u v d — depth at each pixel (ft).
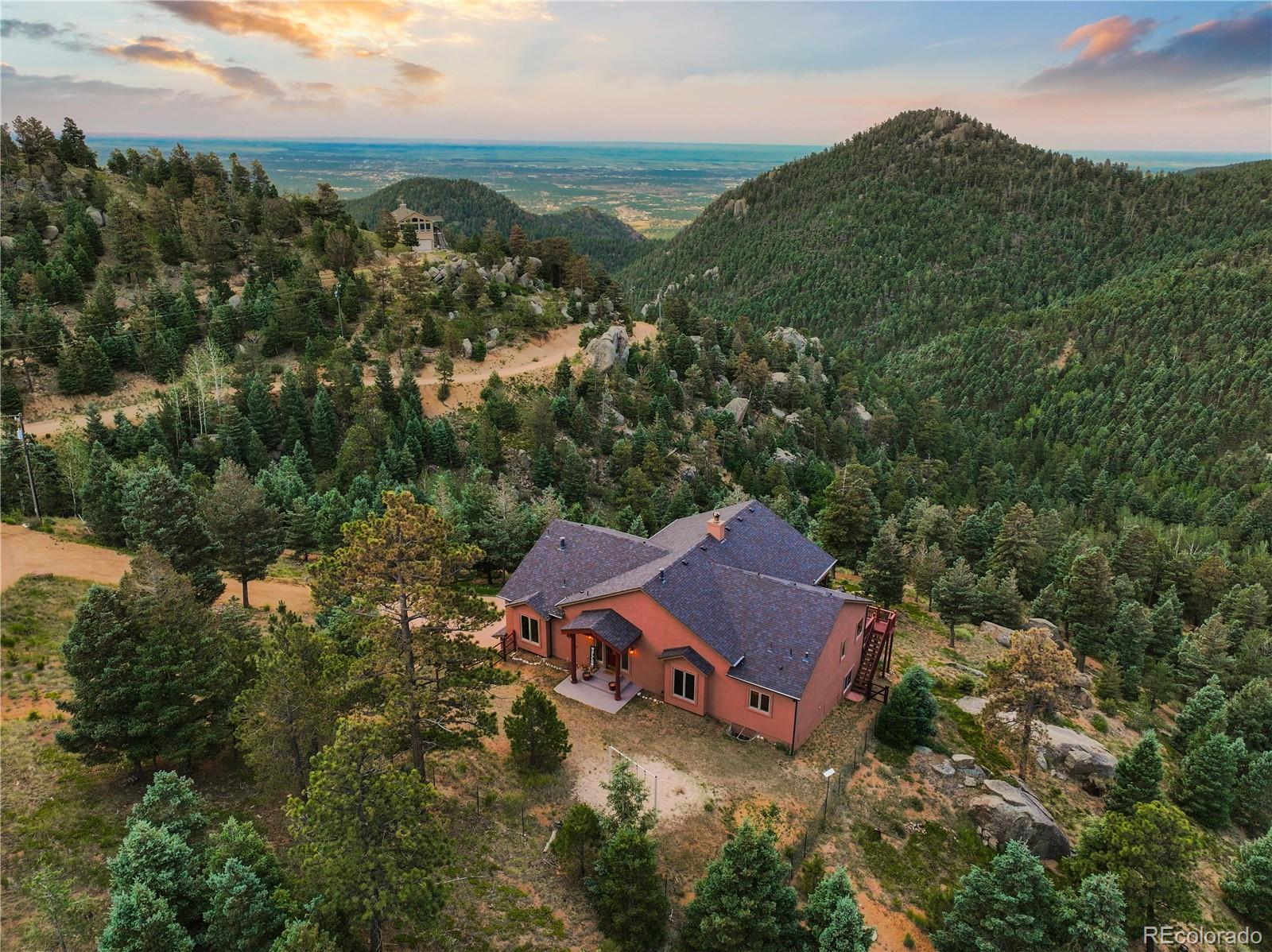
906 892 90.27
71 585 136.56
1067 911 78.89
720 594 124.67
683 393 385.29
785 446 383.65
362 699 87.71
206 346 306.96
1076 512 413.59
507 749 105.70
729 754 109.19
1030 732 114.83
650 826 83.87
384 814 61.31
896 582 183.42
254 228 420.77
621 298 470.80
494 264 472.85
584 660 131.95
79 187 416.26
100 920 65.62
